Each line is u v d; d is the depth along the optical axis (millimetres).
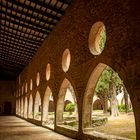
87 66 8891
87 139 8492
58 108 12461
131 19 6219
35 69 19328
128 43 6309
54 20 13047
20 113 27906
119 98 28188
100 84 17469
